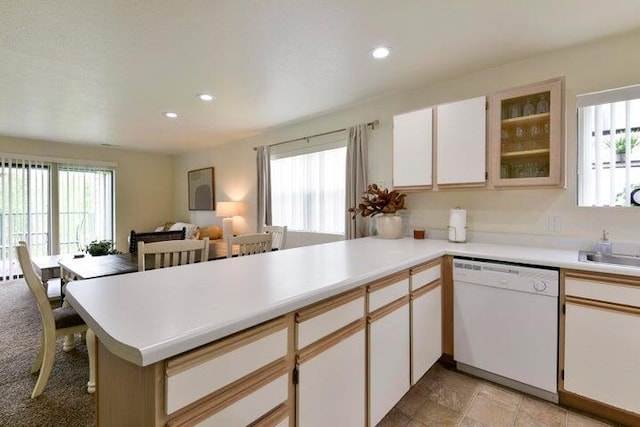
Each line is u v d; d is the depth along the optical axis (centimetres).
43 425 164
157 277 137
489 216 249
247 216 480
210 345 83
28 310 333
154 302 101
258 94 296
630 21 182
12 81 257
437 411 175
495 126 219
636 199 194
